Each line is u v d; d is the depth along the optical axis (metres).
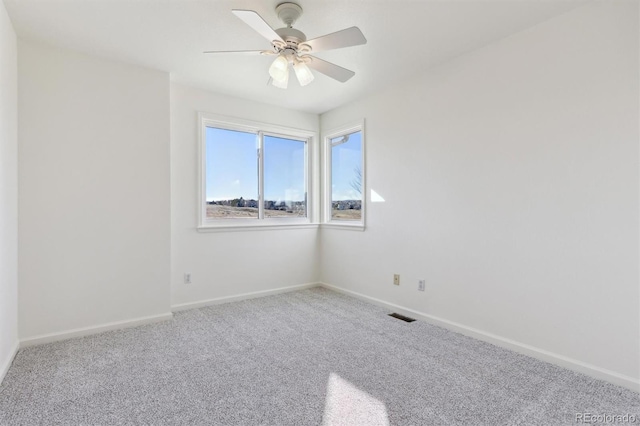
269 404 1.80
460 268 2.83
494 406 1.78
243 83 3.39
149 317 3.03
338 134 4.26
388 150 3.51
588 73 2.08
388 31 2.41
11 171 2.29
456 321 2.86
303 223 4.37
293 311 3.42
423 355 2.39
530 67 2.35
